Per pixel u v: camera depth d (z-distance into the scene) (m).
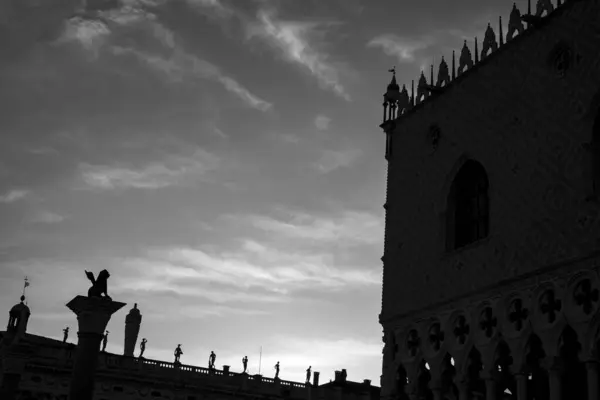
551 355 36.44
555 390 35.91
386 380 48.53
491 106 44.25
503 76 43.81
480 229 44.72
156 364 87.75
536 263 38.53
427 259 47.19
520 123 41.75
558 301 36.97
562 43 39.94
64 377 80.06
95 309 41.59
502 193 41.97
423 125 50.56
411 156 51.16
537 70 41.28
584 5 38.97
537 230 39.03
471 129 45.56
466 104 46.56
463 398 41.91
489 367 40.19
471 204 46.12
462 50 48.03
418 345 46.38
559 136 38.97
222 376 91.56
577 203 37.00
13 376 70.62
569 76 39.12
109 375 83.62
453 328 43.66
